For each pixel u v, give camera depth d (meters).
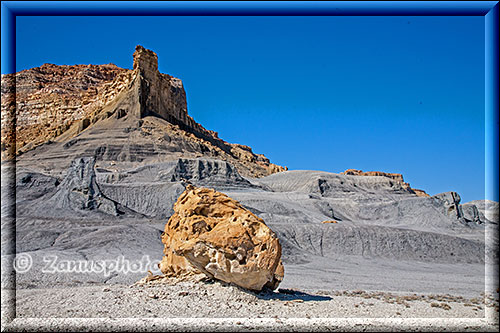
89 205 87.25
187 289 22.69
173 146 175.00
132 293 22.28
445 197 123.50
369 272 57.28
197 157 169.88
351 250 75.94
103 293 22.45
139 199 109.19
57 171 145.38
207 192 24.09
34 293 23.25
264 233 22.78
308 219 111.44
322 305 22.83
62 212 83.88
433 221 118.00
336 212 136.00
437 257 74.25
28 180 104.44
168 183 115.44
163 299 21.39
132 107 193.25
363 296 29.69
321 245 77.00
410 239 78.44
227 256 22.20
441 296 32.22
